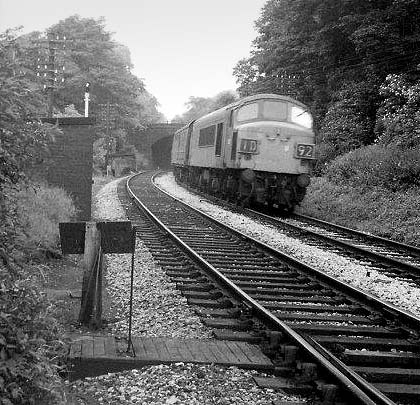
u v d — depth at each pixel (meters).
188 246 11.55
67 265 10.23
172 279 9.29
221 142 22.12
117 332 6.63
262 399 5.02
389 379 5.62
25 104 4.45
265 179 20.42
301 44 33.44
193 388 5.12
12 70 4.39
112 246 6.48
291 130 20.41
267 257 11.51
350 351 6.19
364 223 18.00
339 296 8.65
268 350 6.06
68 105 54.00
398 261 11.46
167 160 79.69
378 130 26.39
